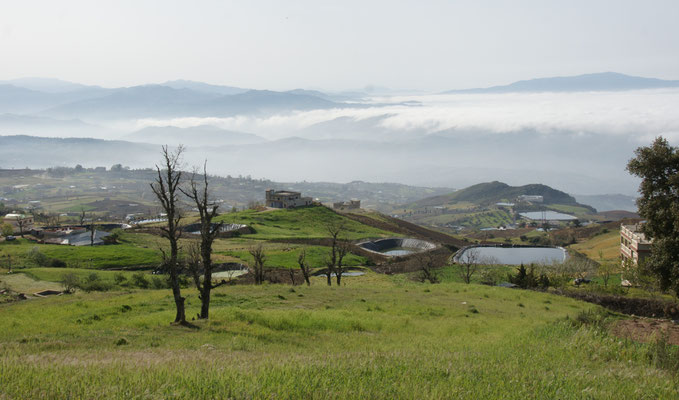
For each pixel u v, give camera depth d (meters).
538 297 48.56
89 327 27.67
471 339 24.33
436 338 25.12
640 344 19.59
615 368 15.25
